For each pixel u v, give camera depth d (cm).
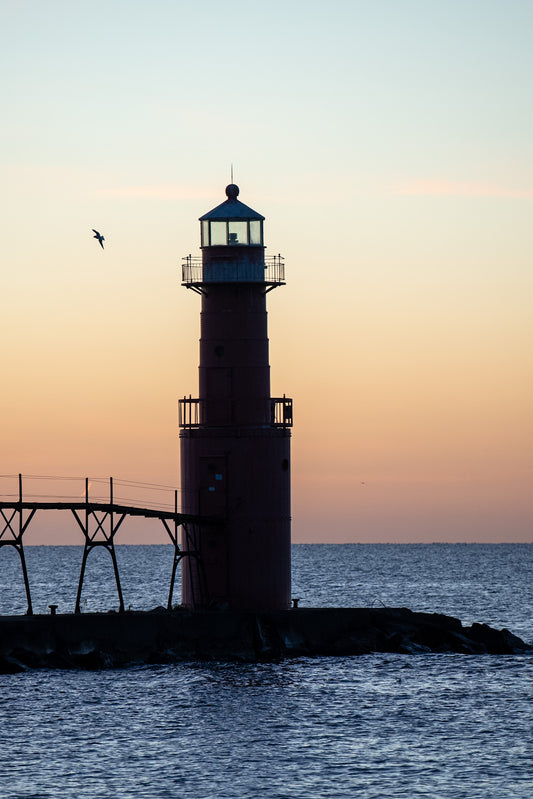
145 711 14750
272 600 18675
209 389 18775
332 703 15275
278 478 18762
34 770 12488
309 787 12019
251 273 18762
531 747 13325
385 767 12625
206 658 17500
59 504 17388
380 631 18975
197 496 18662
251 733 13838
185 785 12069
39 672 16662
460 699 15588
